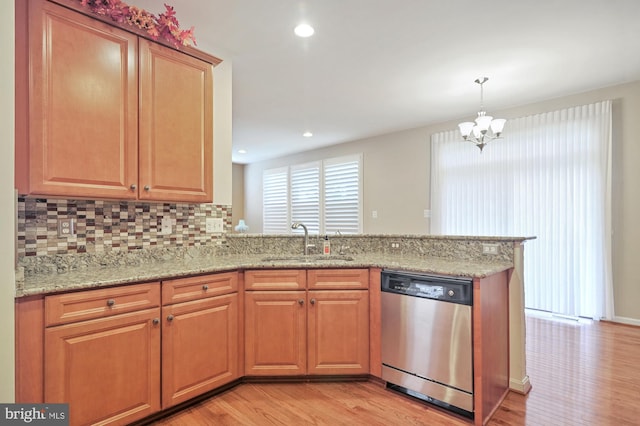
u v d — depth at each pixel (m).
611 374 2.61
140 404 1.88
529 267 4.45
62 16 1.80
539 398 2.27
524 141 4.54
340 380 2.50
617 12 2.50
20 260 1.92
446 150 5.36
